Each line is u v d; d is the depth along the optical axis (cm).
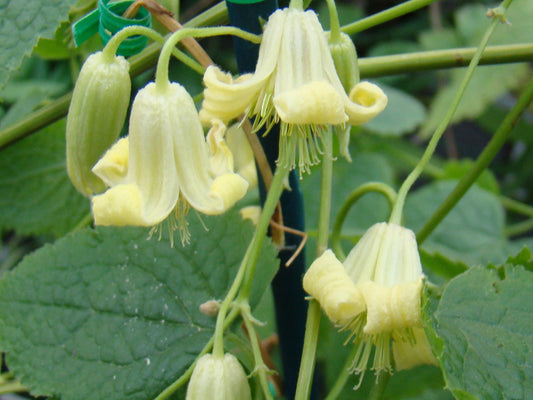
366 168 26
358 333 12
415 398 21
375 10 41
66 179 19
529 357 11
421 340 12
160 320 14
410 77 38
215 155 11
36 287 14
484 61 15
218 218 15
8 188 19
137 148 11
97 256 14
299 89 10
